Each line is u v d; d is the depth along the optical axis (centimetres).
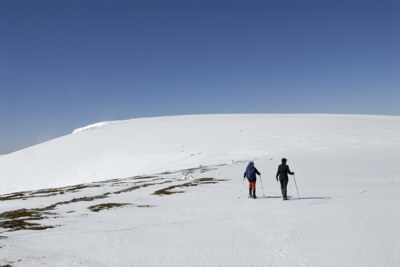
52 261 776
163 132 8625
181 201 1714
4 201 2259
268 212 1332
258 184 2278
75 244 925
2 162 7788
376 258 761
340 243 881
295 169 3003
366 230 1006
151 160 6344
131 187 2634
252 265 739
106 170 6244
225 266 736
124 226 1151
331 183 2164
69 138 9238
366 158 3856
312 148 5631
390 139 6003
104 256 816
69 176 6291
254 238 957
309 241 907
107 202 1778
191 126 9125
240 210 1402
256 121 9400
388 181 2200
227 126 8806
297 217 1216
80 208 1622
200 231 1060
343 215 1223
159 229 1098
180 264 754
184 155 6331
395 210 1302
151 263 763
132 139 8181
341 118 9662
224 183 2422
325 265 726
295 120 9312
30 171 6869
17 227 1171
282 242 905
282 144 6362
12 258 796
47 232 1071
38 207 1802
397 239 906
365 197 1628
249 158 5188
